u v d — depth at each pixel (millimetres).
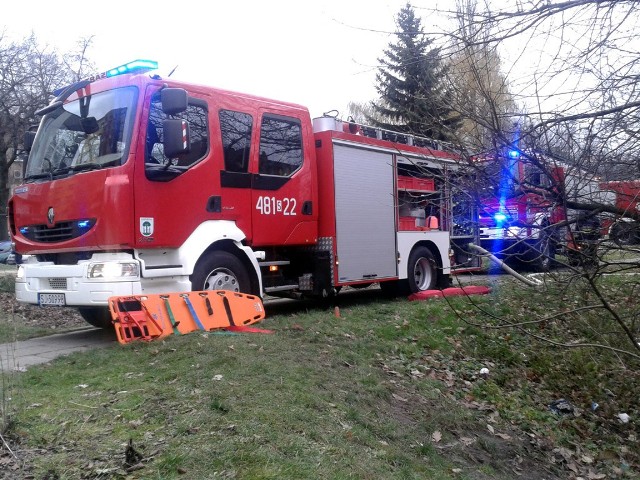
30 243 7363
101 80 7227
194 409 4199
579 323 8234
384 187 10234
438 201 6594
